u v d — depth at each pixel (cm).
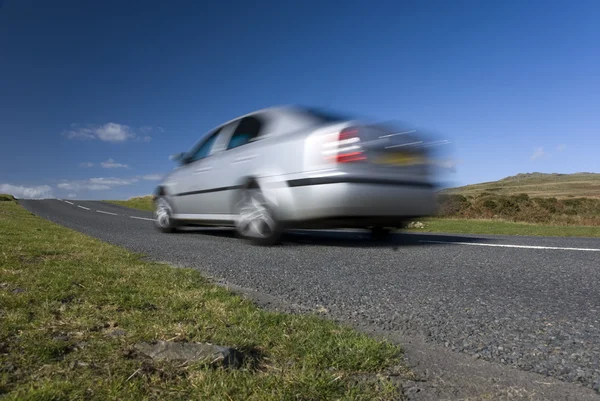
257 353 186
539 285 333
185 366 165
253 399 145
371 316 254
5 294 256
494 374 174
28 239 574
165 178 826
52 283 291
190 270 372
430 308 270
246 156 607
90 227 955
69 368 162
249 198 596
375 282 345
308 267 414
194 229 904
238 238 702
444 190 586
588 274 375
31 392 140
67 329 202
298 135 543
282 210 549
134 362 167
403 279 357
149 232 831
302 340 200
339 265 425
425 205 555
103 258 430
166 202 810
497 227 1101
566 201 2795
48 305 239
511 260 453
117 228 932
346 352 188
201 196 702
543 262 439
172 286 304
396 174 525
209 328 209
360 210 504
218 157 670
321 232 809
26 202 2738
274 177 554
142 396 144
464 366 182
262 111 626
